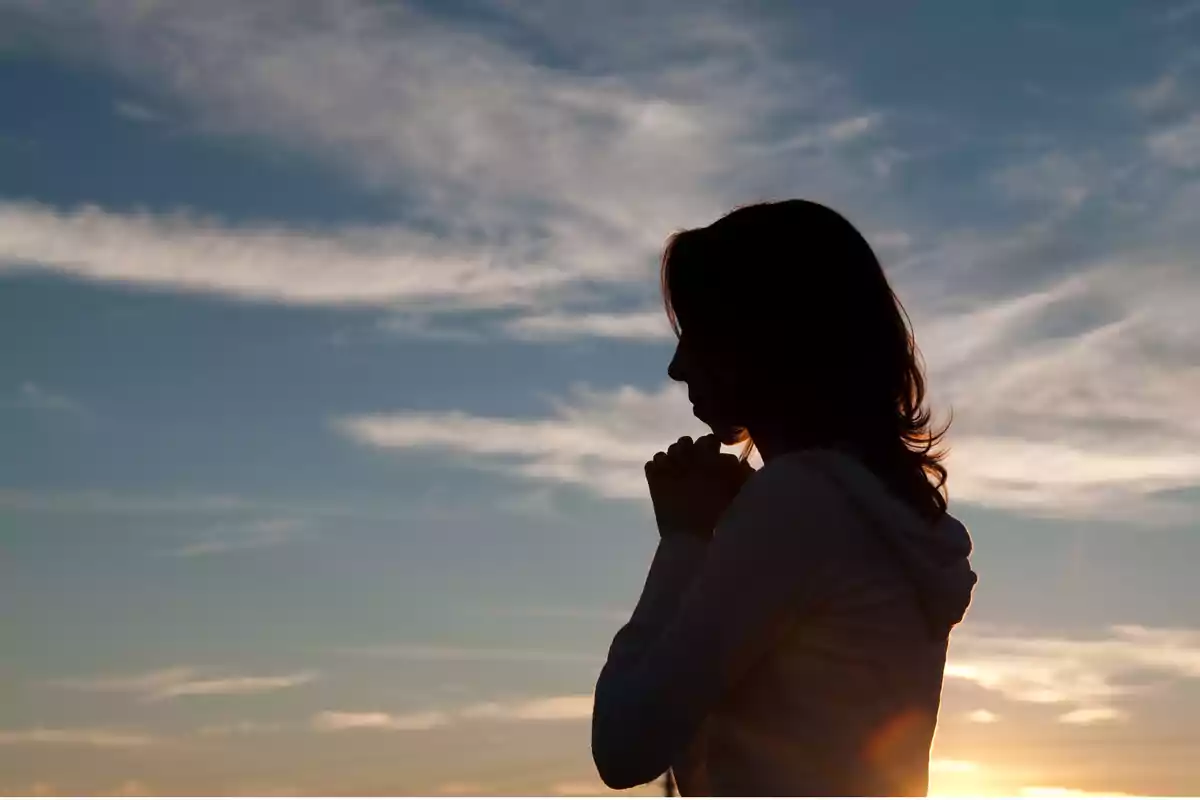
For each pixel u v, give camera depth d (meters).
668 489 1.93
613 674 1.72
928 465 1.86
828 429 1.75
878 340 1.78
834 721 1.59
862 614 1.62
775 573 1.60
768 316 1.77
